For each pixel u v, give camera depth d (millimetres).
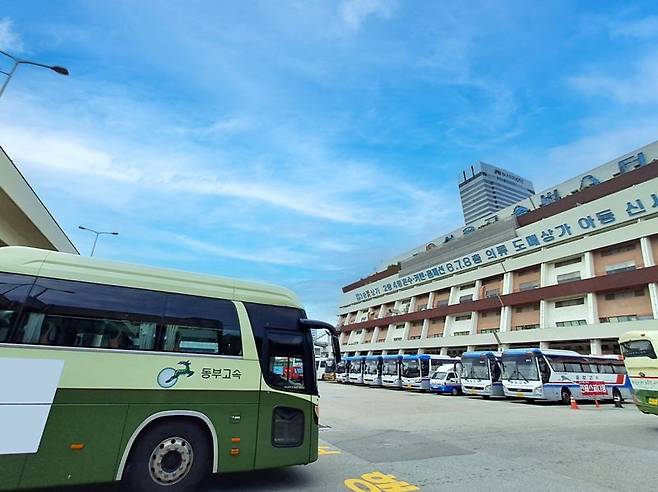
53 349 4539
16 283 4605
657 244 33438
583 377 21875
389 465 6859
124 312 5016
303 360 6043
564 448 8453
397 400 21250
